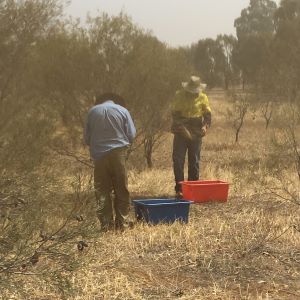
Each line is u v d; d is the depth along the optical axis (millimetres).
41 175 5863
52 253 3975
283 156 10852
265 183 9977
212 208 8367
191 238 6469
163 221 7207
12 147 6777
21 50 13383
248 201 8820
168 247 6156
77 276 4996
